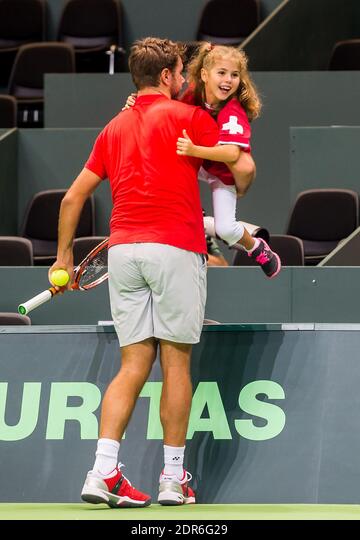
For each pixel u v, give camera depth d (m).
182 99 16.22
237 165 15.17
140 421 16.27
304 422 15.95
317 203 31.11
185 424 15.08
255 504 15.52
